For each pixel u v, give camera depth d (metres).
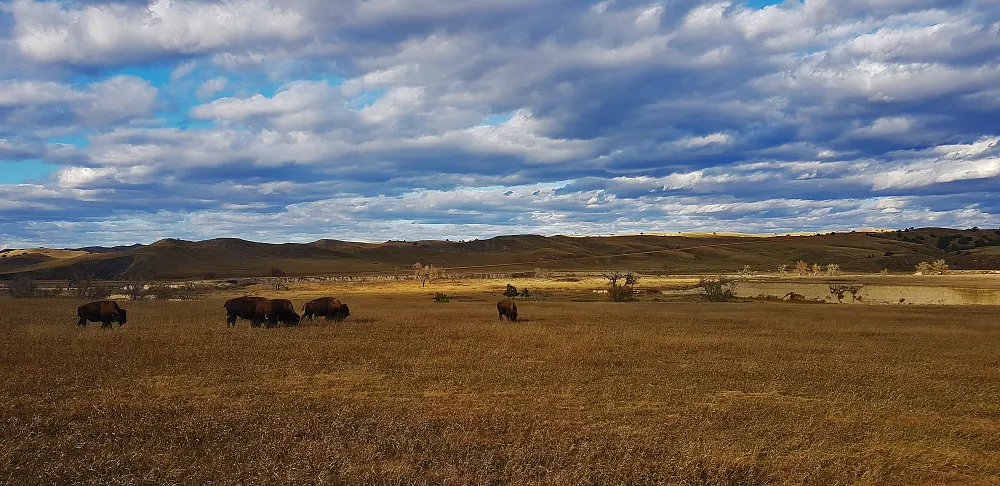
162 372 15.41
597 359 18.41
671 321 31.44
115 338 21.00
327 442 9.77
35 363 16.09
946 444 10.51
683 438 10.43
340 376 15.32
